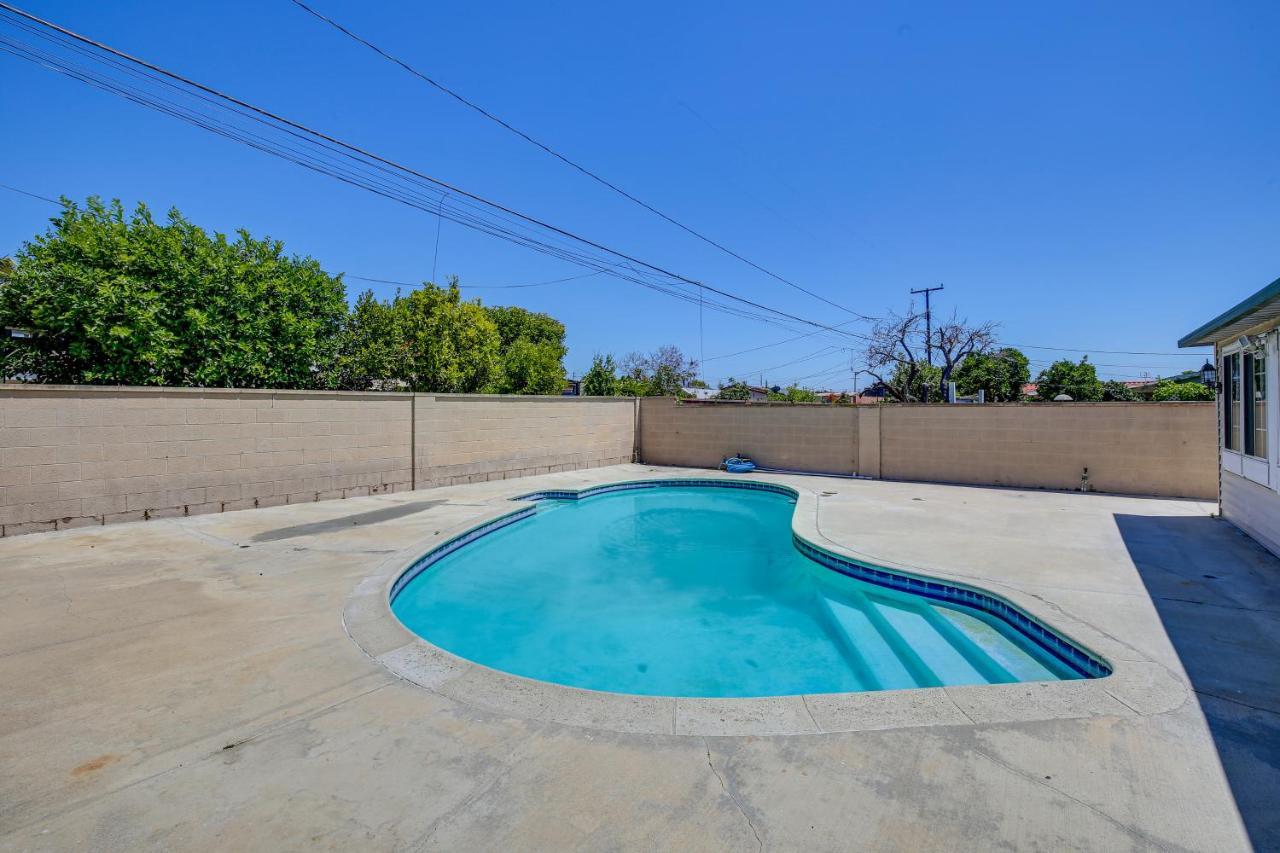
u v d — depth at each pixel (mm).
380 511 7984
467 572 6629
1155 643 3447
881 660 4305
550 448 12477
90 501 6699
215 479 7684
